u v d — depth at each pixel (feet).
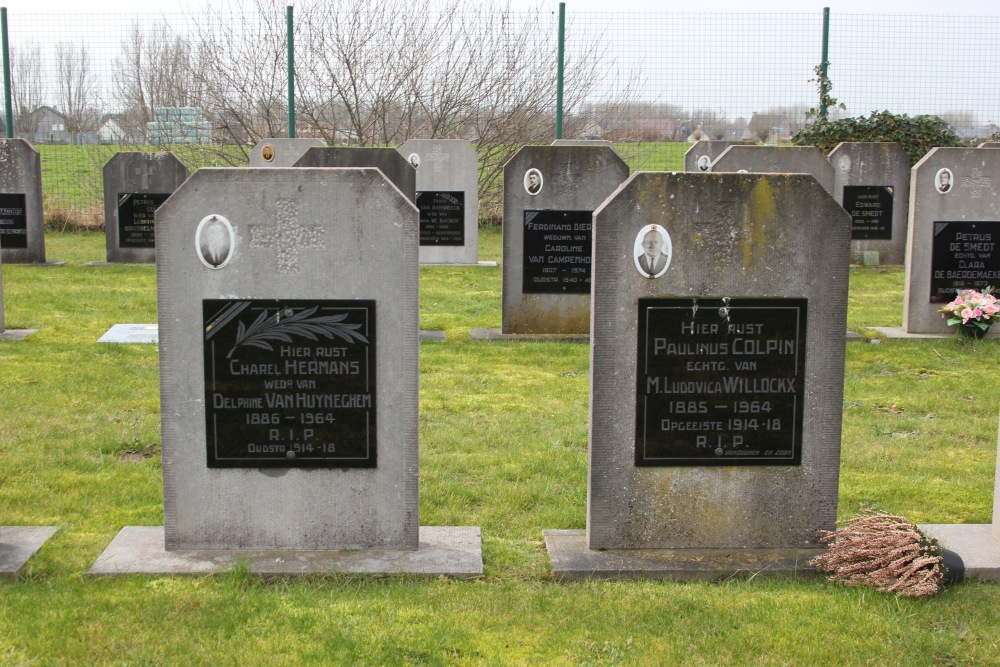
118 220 55.67
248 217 17.02
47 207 74.18
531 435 25.41
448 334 38.04
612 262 17.53
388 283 17.22
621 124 80.23
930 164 37.47
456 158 56.90
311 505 17.74
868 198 58.23
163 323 17.22
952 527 19.19
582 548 18.25
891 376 32.32
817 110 70.33
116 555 17.48
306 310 17.25
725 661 14.20
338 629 14.85
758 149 54.85
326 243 17.10
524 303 37.83
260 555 17.56
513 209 37.19
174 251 17.07
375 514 17.81
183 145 80.43
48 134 88.79
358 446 17.61
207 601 15.69
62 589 16.14
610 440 17.93
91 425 25.54
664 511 18.17
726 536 18.29
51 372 30.48
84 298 44.21
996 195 37.81
